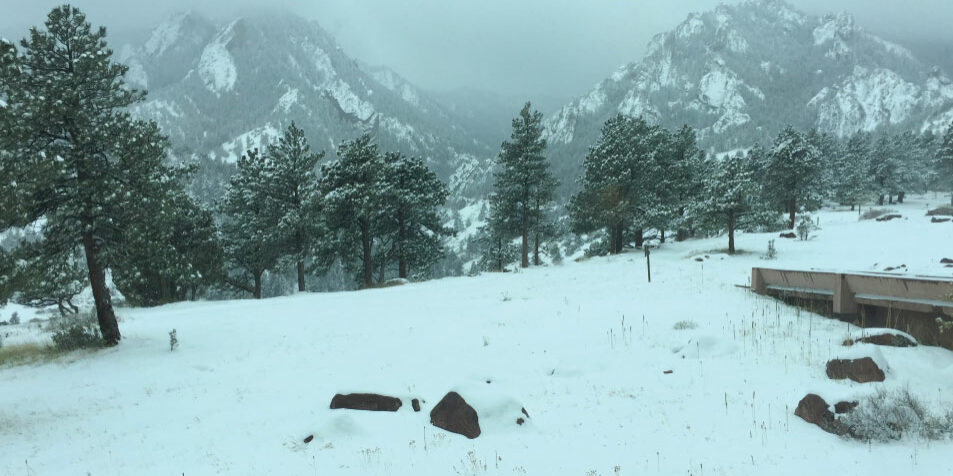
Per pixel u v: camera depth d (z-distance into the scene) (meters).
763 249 33.78
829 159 87.88
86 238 17.08
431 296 25.44
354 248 40.16
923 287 11.45
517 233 44.31
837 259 26.56
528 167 41.91
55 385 13.02
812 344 11.17
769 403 8.16
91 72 17.06
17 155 13.82
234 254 38.25
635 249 43.69
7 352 17.47
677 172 47.41
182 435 8.60
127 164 17.53
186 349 16.11
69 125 16.88
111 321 17.58
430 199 42.31
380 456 7.03
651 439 7.21
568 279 28.27
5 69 15.14
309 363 13.45
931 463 5.86
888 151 85.94
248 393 11.03
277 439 7.99
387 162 42.28
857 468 5.96
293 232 35.34
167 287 34.09
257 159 38.50
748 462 6.32
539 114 42.34
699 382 9.46
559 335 14.45
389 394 9.14
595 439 7.35
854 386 8.24
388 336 16.22
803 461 6.23
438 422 8.07
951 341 10.70
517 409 8.25
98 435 9.04
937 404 7.51
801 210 63.59
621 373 10.51
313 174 36.84
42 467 7.66
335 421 8.06
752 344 11.46
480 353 13.14
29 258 16.52
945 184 94.12
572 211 45.00
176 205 19.67
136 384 12.59
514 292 24.61
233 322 20.58
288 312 22.72
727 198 33.69
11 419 10.41
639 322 14.93
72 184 17.00
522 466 6.54
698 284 21.28
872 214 52.84
